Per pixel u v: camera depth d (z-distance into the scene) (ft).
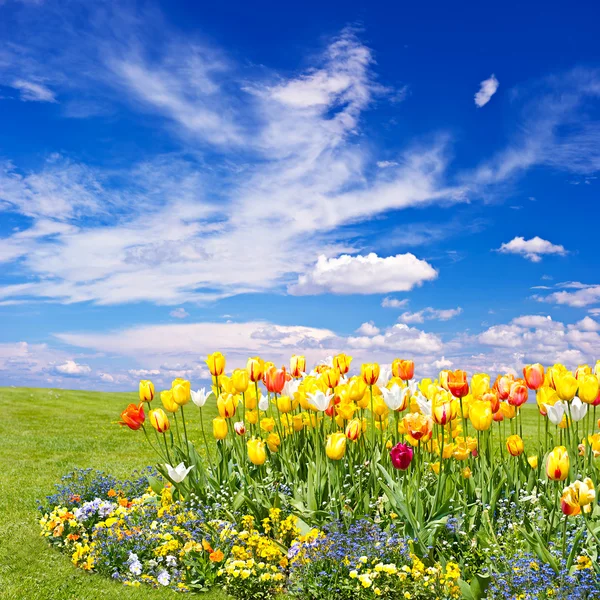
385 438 6.85
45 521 6.63
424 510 5.44
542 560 4.73
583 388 5.24
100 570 5.53
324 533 5.47
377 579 4.72
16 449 12.09
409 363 6.18
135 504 6.74
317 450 5.95
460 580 4.52
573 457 5.81
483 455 5.78
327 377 5.90
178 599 4.88
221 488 6.39
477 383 5.90
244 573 5.00
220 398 6.20
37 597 4.89
